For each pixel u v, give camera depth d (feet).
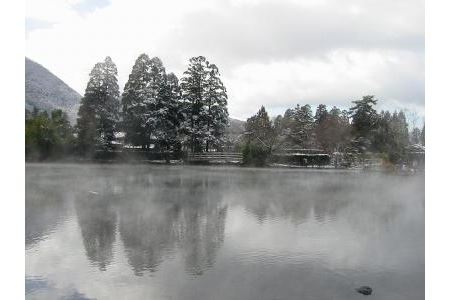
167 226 40.09
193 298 23.47
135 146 143.02
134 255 30.66
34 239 34.68
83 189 65.51
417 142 131.75
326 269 28.04
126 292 24.20
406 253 31.12
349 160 129.59
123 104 139.74
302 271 27.37
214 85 144.87
